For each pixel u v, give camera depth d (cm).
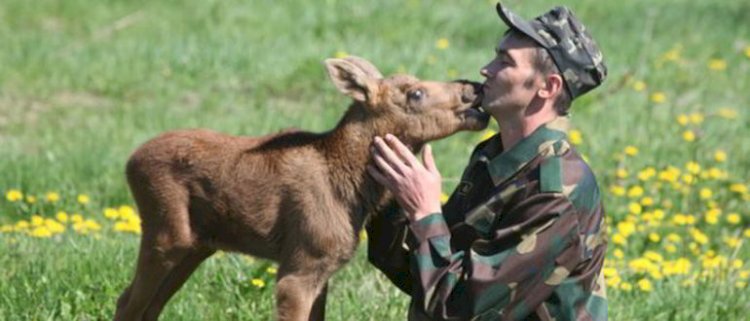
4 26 2938
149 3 3144
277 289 1154
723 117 2373
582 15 3247
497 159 1004
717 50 2952
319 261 1149
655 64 2773
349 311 1371
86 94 2466
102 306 1358
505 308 973
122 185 1891
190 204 1177
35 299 1347
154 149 1186
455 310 980
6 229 1630
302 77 2550
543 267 965
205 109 2364
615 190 1894
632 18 3225
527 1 3300
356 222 1152
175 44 2714
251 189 1157
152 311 1233
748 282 1498
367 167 1077
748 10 3384
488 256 975
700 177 1992
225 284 1406
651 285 1491
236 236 1178
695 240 1770
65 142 2122
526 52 995
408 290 1137
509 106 1005
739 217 1905
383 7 3119
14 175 1886
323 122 2255
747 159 2138
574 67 990
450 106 1151
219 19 3022
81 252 1466
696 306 1431
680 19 3231
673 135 2223
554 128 998
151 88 2486
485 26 3042
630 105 2434
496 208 999
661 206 1912
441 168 1986
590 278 991
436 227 1001
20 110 2338
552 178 975
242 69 2603
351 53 2638
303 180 1148
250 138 1191
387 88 1157
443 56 2683
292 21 2997
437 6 3198
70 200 1827
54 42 2775
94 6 3100
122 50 2684
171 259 1182
